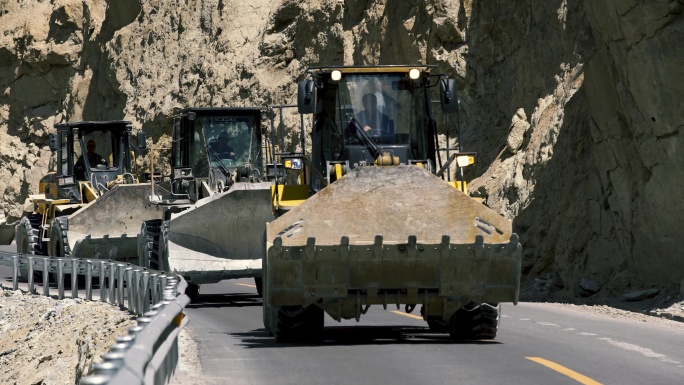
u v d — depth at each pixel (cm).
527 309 3197
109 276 3606
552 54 4609
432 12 5422
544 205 4166
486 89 5181
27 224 4900
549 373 1791
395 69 2588
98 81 9288
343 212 2222
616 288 3512
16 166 10188
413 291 2212
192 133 4094
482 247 2188
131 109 8431
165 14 8500
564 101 4325
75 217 4384
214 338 2438
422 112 2592
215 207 3488
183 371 1841
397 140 2578
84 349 2922
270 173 4012
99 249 4391
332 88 2594
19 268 4784
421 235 2228
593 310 3136
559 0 4588
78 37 9975
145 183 4550
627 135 3484
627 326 2655
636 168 3447
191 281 3500
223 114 4116
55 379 2894
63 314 3709
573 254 3903
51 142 4728
